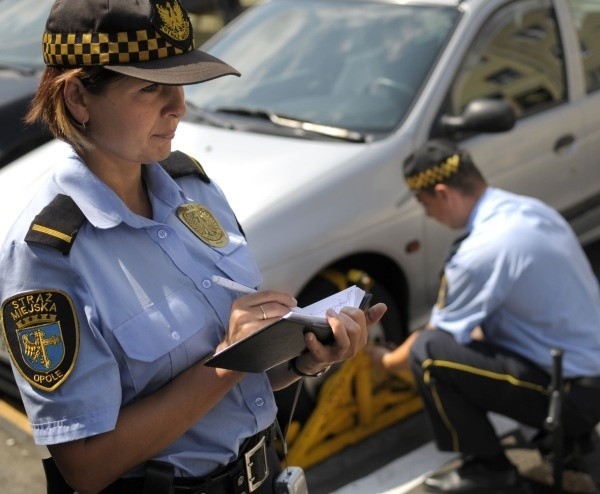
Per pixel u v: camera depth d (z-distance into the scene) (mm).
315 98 4098
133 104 1582
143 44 1555
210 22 6066
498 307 3184
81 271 1577
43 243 1558
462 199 3227
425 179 3240
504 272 3109
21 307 1561
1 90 5004
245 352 1529
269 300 1677
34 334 1556
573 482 3291
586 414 3174
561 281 3146
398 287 3807
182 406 1613
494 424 3783
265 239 3340
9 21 5883
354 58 4211
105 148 1633
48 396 1557
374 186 3641
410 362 3289
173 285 1663
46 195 1634
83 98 1595
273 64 4352
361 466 3551
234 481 1758
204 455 1714
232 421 1749
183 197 1813
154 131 1623
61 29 1569
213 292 1703
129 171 1694
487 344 3219
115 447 1586
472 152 4000
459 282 3170
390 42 4211
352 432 3666
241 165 3674
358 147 3752
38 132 4812
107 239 1630
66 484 1762
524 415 3213
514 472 3291
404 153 3777
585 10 4695
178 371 1653
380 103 3979
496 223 3156
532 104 4320
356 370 3586
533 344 3180
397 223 3686
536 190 4312
